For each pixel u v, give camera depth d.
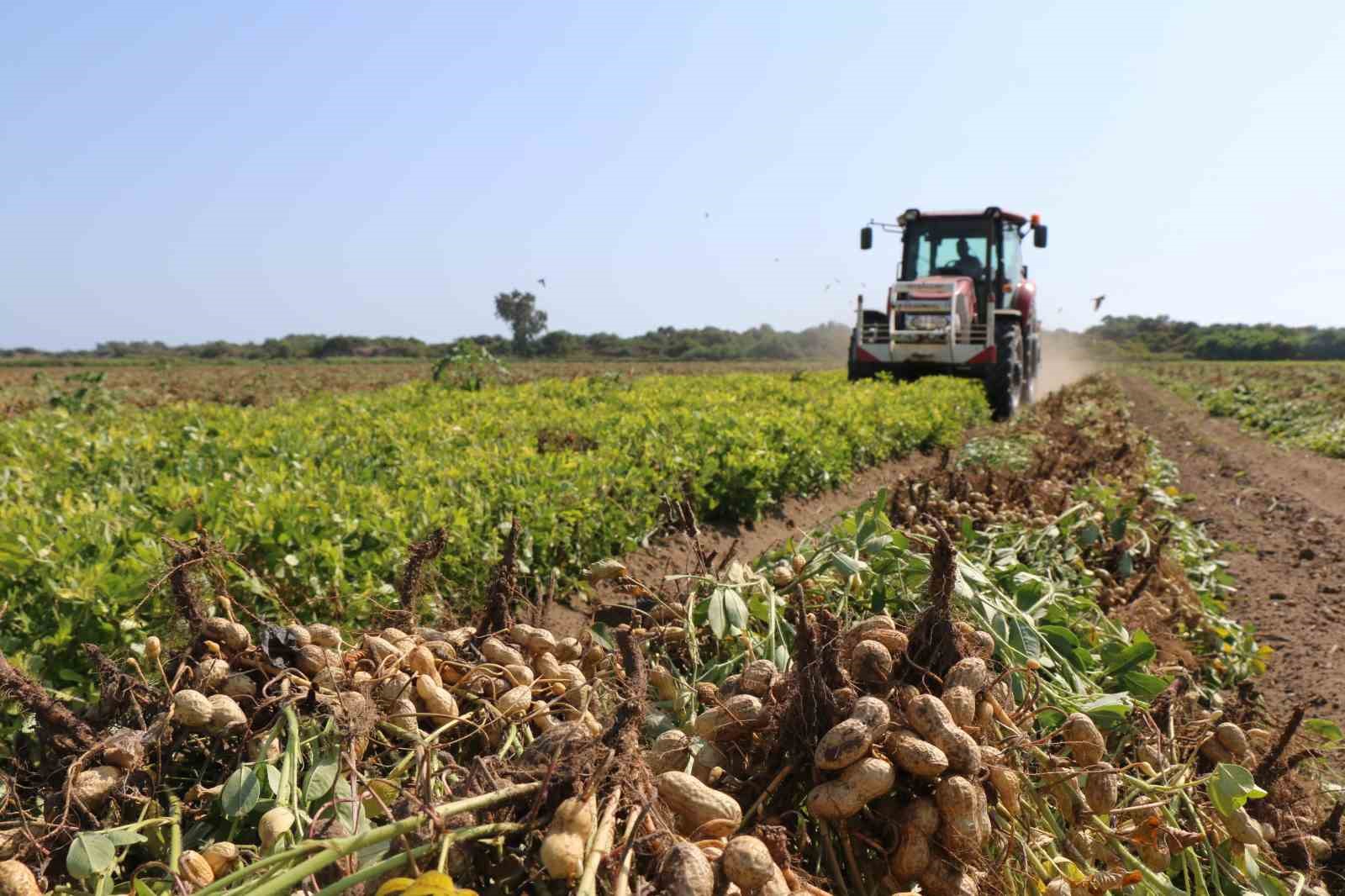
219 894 1.96
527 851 2.06
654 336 101.75
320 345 88.12
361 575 4.91
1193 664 4.88
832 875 2.51
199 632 2.74
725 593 3.82
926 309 17.97
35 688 2.43
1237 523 11.31
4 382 33.25
